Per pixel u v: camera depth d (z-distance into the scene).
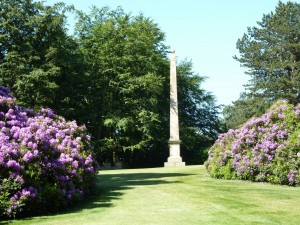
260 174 12.54
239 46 56.69
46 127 10.06
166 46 44.91
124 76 37.25
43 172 7.87
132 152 40.28
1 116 9.45
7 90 11.57
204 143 50.25
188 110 50.62
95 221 6.35
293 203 8.05
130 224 6.01
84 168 9.88
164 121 44.50
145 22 42.91
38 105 28.45
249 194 9.58
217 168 15.02
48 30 29.09
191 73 49.59
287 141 11.97
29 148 7.86
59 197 7.79
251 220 6.27
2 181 7.08
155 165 46.44
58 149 9.13
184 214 6.86
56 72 28.95
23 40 28.55
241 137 13.84
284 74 51.69
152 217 6.60
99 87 38.53
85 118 36.62
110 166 39.72
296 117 12.56
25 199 7.02
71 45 34.12
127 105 38.56
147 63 39.16
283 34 51.75
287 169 11.62
